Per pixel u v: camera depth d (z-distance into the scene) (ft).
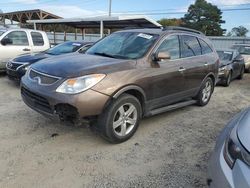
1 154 11.93
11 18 112.78
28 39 31.04
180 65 16.72
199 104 20.80
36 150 12.44
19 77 23.76
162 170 11.39
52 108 12.13
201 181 10.70
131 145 13.51
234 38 87.92
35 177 10.37
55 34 93.20
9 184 9.86
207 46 20.72
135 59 14.32
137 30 17.28
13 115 16.81
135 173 11.05
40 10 93.50
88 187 9.98
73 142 13.43
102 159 11.98
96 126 12.89
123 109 13.33
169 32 16.65
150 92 14.60
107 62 13.48
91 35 97.91
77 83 11.81
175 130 15.87
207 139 14.83
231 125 8.93
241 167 6.83
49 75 12.57
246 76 42.78
